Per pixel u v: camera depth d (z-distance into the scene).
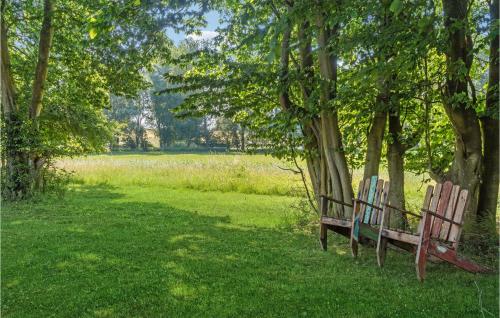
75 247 7.14
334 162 8.62
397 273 5.77
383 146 9.69
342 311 4.35
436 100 7.95
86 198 14.20
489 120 7.42
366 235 6.38
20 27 15.53
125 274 5.64
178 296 4.79
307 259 6.49
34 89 14.19
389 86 7.24
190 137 75.19
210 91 9.09
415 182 16.14
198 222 9.77
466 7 6.92
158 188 17.50
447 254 5.52
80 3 13.23
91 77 16.14
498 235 6.95
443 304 4.54
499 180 7.46
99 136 18.41
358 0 5.91
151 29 7.90
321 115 8.48
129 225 9.32
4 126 13.67
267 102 9.54
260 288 5.05
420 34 5.85
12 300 4.70
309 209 10.47
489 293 4.90
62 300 4.70
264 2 7.67
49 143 14.82
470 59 7.03
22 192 13.69
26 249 7.01
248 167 20.62
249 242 7.66
